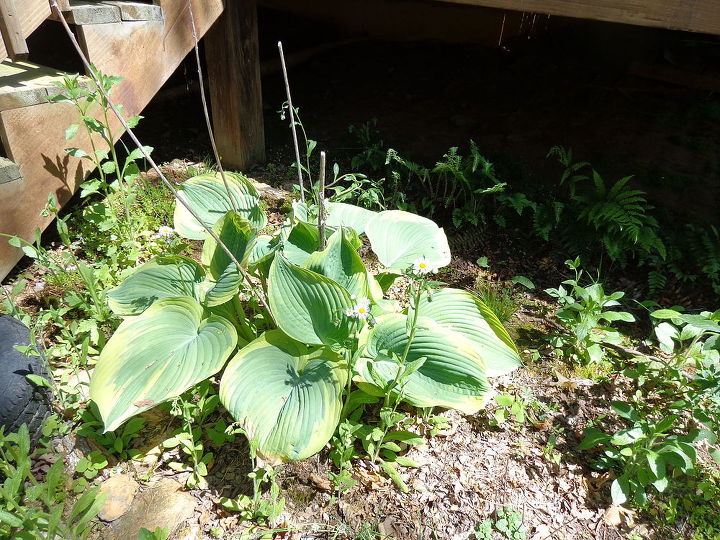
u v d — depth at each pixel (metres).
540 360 1.33
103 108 1.29
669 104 2.38
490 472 1.05
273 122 2.27
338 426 1.07
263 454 0.92
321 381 0.98
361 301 0.96
